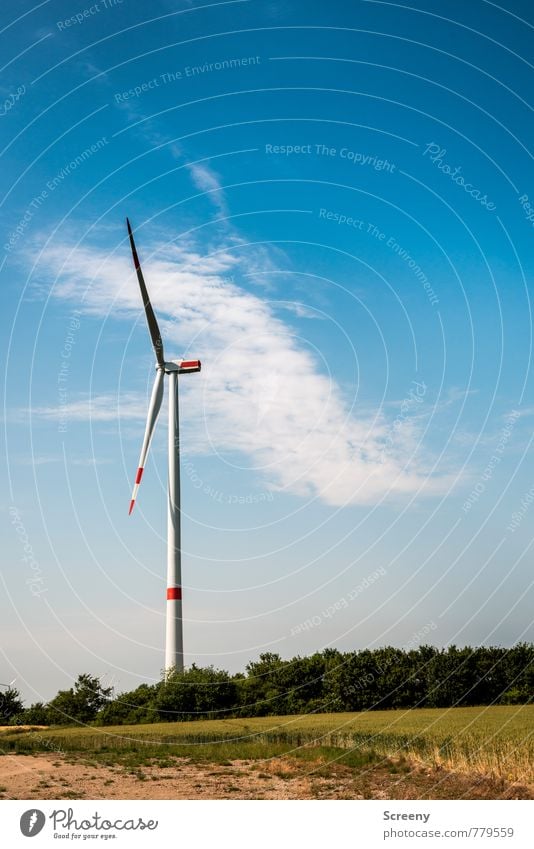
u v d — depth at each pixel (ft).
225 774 128.57
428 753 130.21
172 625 285.02
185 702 284.20
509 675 334.65
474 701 332.19
